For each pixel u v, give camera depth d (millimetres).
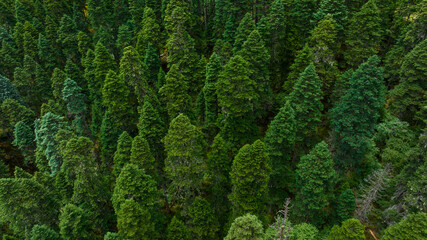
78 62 59844
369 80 29453
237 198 26094
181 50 44219
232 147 34000
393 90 37938
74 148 27109
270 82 43406
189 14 52844
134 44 59906
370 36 40656
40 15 70125
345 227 21188
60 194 31047
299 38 43969
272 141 29312
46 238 24047
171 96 34562
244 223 16281
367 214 29641
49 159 34219
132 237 22031
